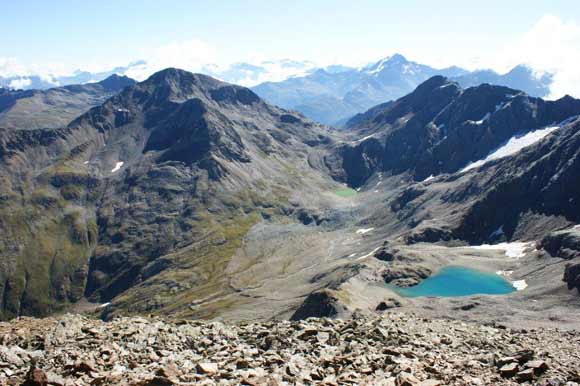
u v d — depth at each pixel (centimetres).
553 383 2267
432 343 3238
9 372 2023
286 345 2856
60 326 2758
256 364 2283
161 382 1920
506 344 3609
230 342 2925
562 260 17438
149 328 2961
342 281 18288
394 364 2428
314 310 12725
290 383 2008
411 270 18438
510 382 2336
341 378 2145
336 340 3064
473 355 2975
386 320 4438
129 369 2130
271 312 17375
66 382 1884
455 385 2183
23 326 3041
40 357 2252
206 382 1920
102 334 2720
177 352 2569
